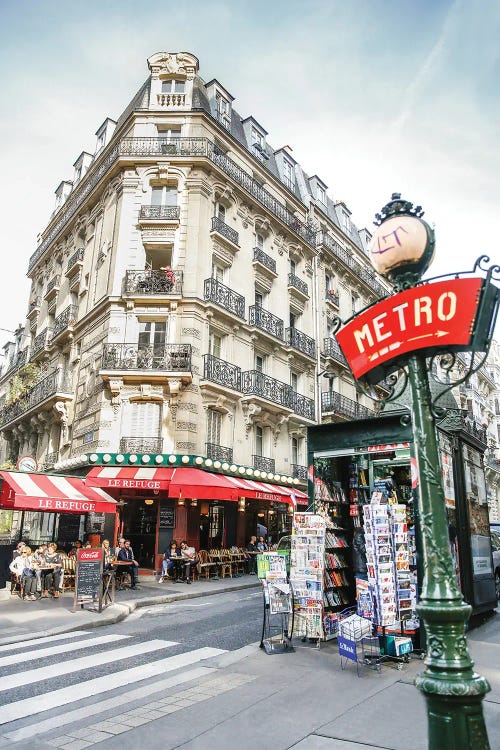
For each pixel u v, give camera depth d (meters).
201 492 15.39
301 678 5.32
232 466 17.72
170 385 17.19
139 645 7.40
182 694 5.00
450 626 2.58
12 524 22.41
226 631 8.32
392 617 5.86
